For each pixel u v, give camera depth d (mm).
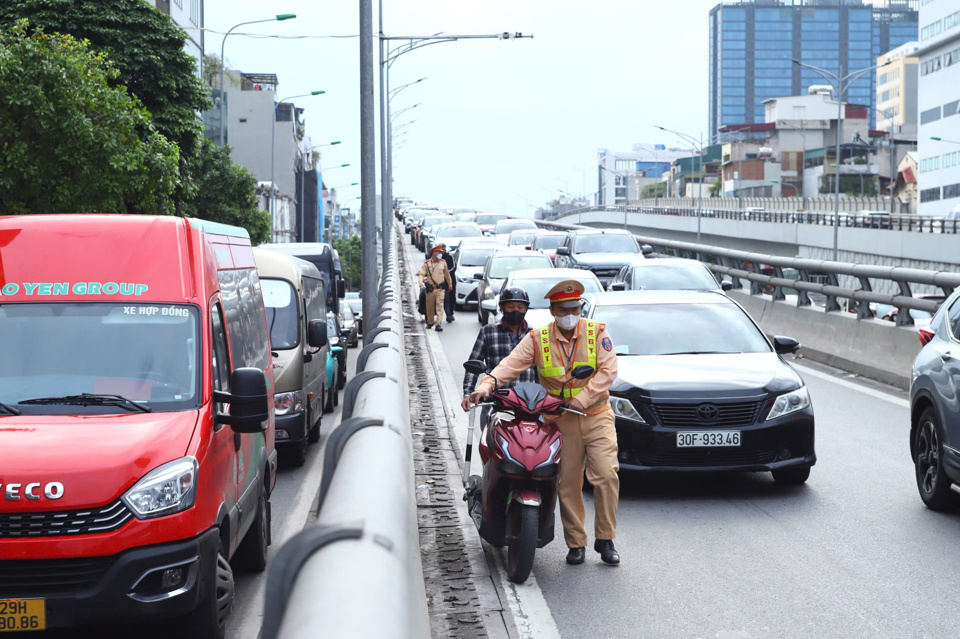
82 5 31328
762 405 9125
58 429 5801
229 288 7754
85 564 5465
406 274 44469
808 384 15805
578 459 7246
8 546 5379
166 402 6184
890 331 16281
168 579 5555
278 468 12016
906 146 154250
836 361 17734
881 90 193500
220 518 6102
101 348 6402
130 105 20688
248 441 7234
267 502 8156
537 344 7219
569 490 7266
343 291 25266
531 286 19453
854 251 68688
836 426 12273
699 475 10219
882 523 8180
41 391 6184
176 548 5574
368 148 20531
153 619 5500
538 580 6852
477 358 8039
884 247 64438
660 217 102750
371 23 20328
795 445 9172
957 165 106625
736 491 9445
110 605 5426
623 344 10328
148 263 6750
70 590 5434
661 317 10727
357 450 3590
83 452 5574
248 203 45094
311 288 15477
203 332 6555
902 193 143250
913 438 8977
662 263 19875
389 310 10727
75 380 6250
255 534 7605
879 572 6910
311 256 23688
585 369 6902
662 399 9070
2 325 6465
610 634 5820
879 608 6191
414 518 3795
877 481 9641
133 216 6996
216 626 5914
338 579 2225
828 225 72812
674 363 9805
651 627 5934
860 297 17406
